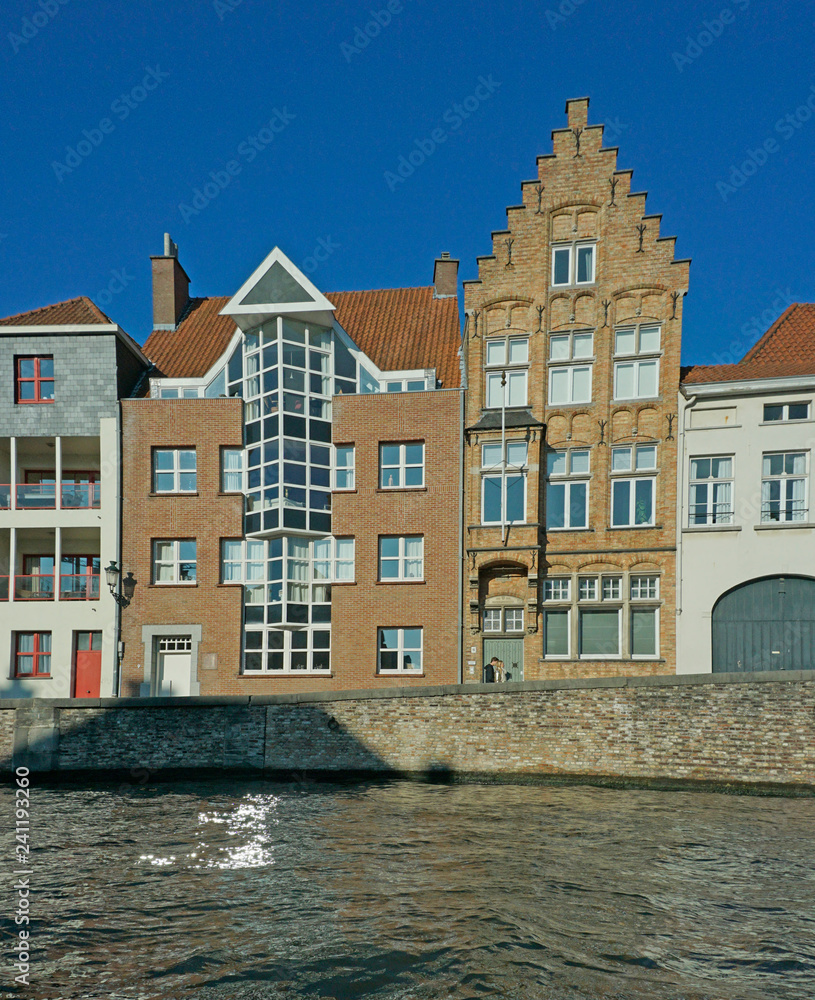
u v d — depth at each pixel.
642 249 27.53
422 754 20.23
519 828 15.00
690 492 26.41
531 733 19.59
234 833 14.83
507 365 28.28
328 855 13.23
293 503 27.92
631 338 27.55
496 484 27.75
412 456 28.53
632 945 9.39
